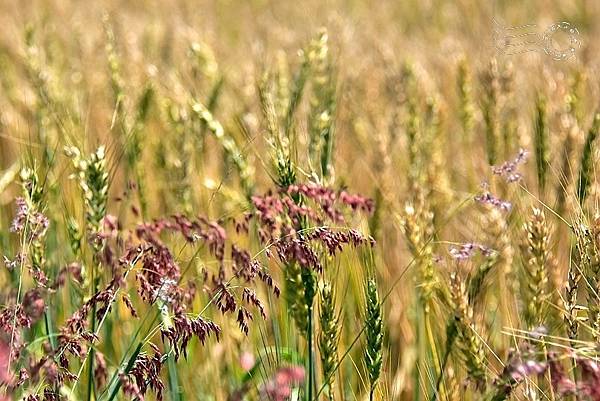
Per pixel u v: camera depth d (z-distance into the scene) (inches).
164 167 90.1
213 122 84.8
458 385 78.3
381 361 75.8
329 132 83.2
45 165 87.3
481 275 79.6
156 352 73.2
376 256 86.9
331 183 82.7
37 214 75.4
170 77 95.7
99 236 76.7
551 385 73.9
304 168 81.6
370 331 75.7
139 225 75.0
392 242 90.3
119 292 77.5
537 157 84.3
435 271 81.4
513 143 89.7
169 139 91.0
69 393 76.4
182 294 73.6
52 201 86.0
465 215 89.7
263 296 84.8
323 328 76.4
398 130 95.5
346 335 84.5
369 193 94.3
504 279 82.7
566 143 85.0
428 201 86.7
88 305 73.7
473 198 84.0
